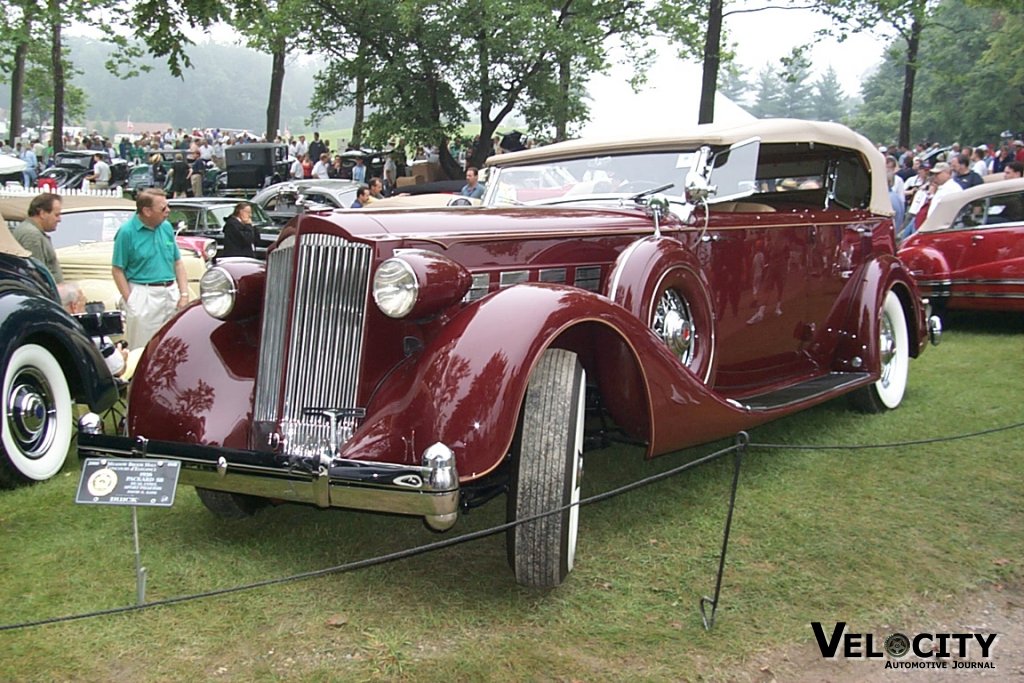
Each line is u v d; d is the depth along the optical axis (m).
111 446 3.40
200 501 4.34
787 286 5.23
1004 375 7.00
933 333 6.61
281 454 3.12
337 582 3.44
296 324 3.43
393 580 3.46
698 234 4.55
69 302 6.27
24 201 8.54
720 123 5.16
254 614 3.18
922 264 9.12
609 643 3.00
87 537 3.89
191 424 3.51
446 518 2.91
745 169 4.89
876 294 5.73
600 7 17.69
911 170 16.70
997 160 16.73
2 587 3.38
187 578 3.47
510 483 3.29
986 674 2.89
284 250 3.53
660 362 3.58
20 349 4.57
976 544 3.83
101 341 5.49
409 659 2.87
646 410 3.62
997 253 8.77
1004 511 4.20
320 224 3.42
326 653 2.92
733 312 4.84
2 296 4.54
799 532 3.94
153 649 2.94
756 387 5.12
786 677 2.83
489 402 3.02
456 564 3.62
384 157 20.58
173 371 3.67
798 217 5.27
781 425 5.70
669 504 4.29
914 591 3.41
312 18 17.47
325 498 3.04
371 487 2.95
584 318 3.30
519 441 3.25
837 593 3.38
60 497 4.41
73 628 3.06
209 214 12.53
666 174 4.84
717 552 3.72
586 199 4.99
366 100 18.78
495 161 5.43
